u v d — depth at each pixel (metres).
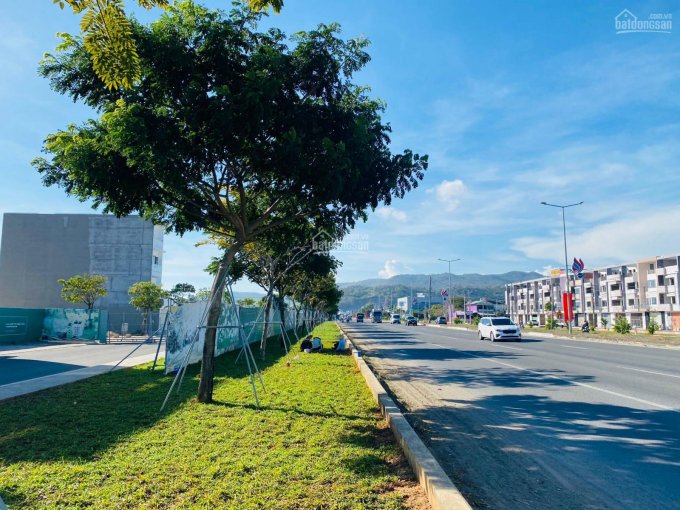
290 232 11.98
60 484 4.94
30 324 33.09
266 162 8.31
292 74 8.57
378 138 9.57
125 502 4.45
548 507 4.56
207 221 10.76
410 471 5.34
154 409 8.78
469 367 16.14
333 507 4.36
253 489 4.74
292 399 9.59
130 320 53.50
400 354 21.28
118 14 4.30
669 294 75.31
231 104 7.51
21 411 8.89
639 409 8.92
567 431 7.40
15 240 54.62
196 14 8.04
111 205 9.24
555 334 44.25
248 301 49.31
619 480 5.27
